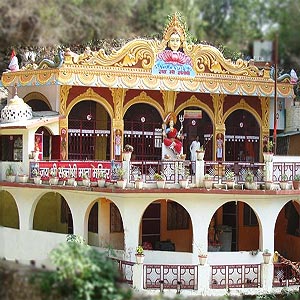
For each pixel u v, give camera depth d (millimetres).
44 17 21891
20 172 22078
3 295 15648
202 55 23750
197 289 19375
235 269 19844
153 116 24391
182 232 23609
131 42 22969
